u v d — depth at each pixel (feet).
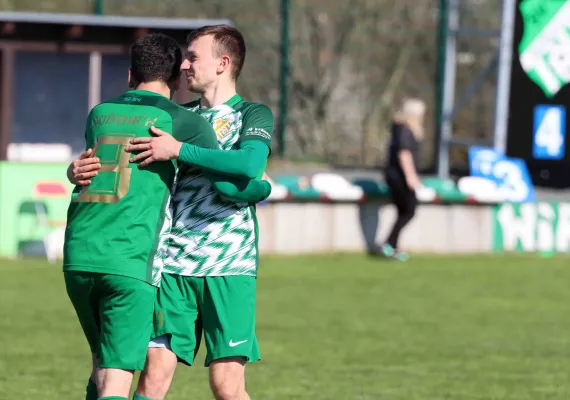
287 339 77.77
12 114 117.29
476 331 82.99
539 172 135.03
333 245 124.06
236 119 41.09
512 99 128.88
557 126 128.67
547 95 128.26
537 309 93.91
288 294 98.02
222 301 40.52
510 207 128.67
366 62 148.77
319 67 146.10
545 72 127.95
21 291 93.56
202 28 42.09
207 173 39.65
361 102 147.74
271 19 143.64
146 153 38.70
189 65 41.86
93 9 137.90
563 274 115.34
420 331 82.43
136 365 38.60
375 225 125.08
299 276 108.37
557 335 82.12
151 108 39.60
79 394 59.16
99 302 39.50
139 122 39.29
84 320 40.55
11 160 117.08
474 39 147.54
